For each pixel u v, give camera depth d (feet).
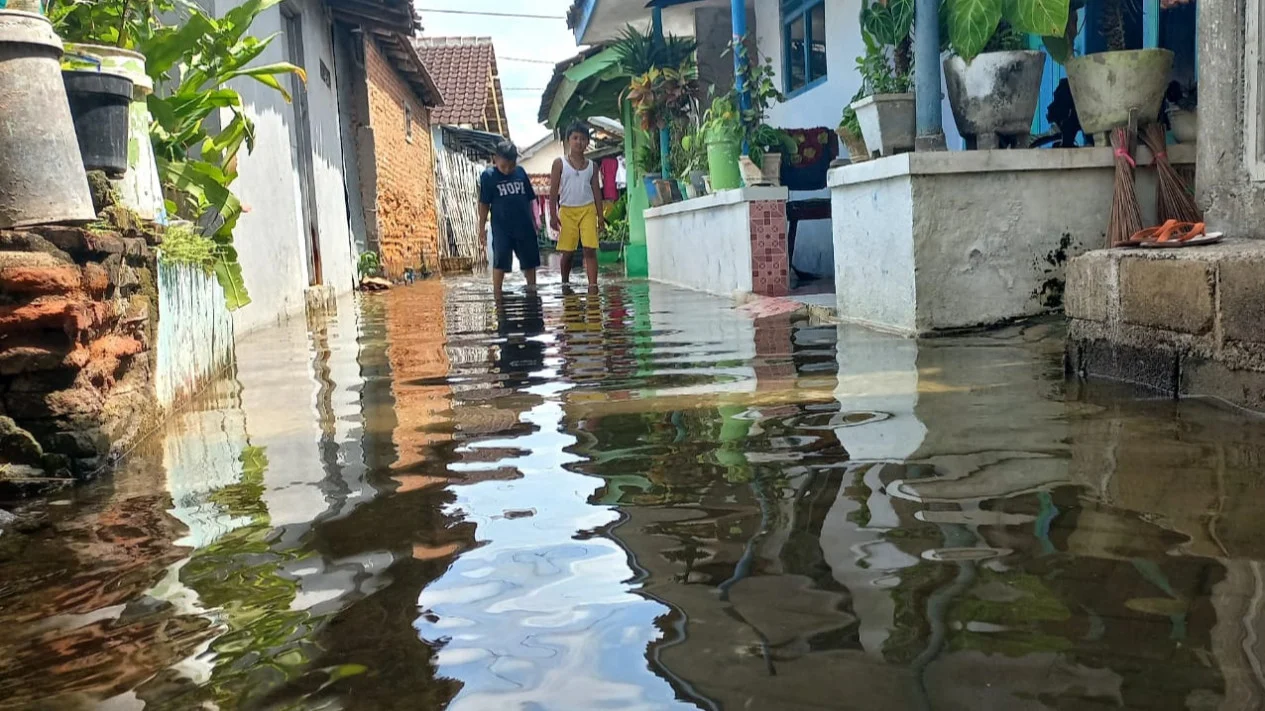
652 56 41.27
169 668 4.62
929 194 16.03
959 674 4.17
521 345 18.03
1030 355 13.61
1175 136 16.89
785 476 7.61
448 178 87.35
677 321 21.39
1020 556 5.59
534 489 7.60
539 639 4.75
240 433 10.59
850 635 4.61
